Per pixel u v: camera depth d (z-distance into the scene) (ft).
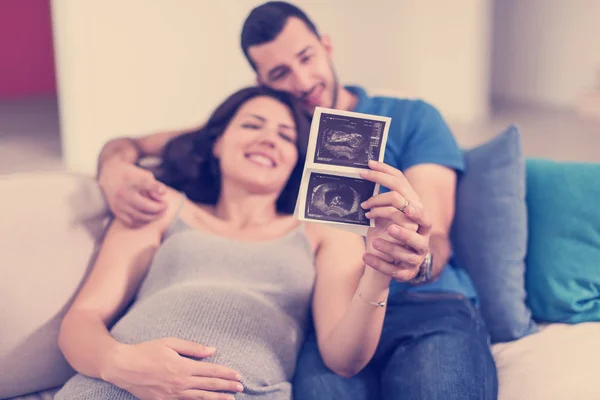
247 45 6.62
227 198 5.76
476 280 5.47
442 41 16.69
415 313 5.04
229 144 5.80
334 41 14.51
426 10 16.14
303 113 6.17
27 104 18.53
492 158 5.57
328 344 4.80
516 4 20.57
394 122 5.96
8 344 4.91
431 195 5.52
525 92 20.70
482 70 17.93
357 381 4.82
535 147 14.51
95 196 5.46
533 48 20.22
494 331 5.33
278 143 5.73
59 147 13.79
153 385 4.40
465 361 4.55
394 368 4.73
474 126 16.87
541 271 5.38
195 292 4.95
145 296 5.23
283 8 6.53
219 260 5.25
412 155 5.74
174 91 12.41
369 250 4.33
